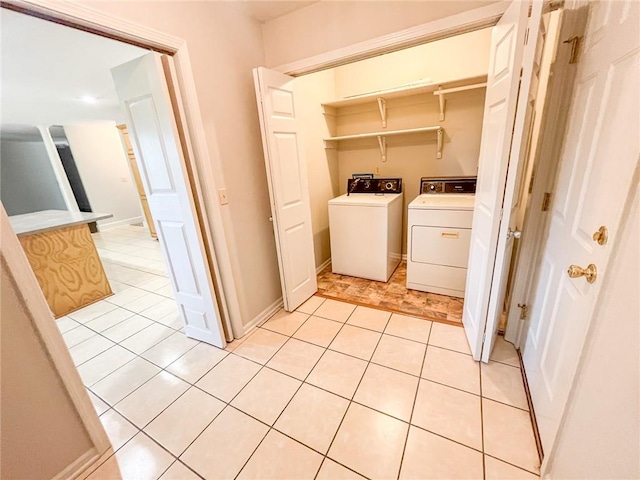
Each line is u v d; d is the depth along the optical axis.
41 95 3.18
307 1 1.74
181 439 1.36
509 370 1.61
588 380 0.81
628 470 0.61
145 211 5.14
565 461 0.92
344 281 2.88
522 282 1.67
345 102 2.84
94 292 2.88
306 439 1.31
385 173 3.14
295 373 1.71
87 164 5.88
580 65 1.17
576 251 1.03
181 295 2.01
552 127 1.35
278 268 2.44
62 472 1.19
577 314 0.97
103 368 1.88
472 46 2.45
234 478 1.18
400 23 1.57
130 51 2.13
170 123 1.51
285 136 2.06
